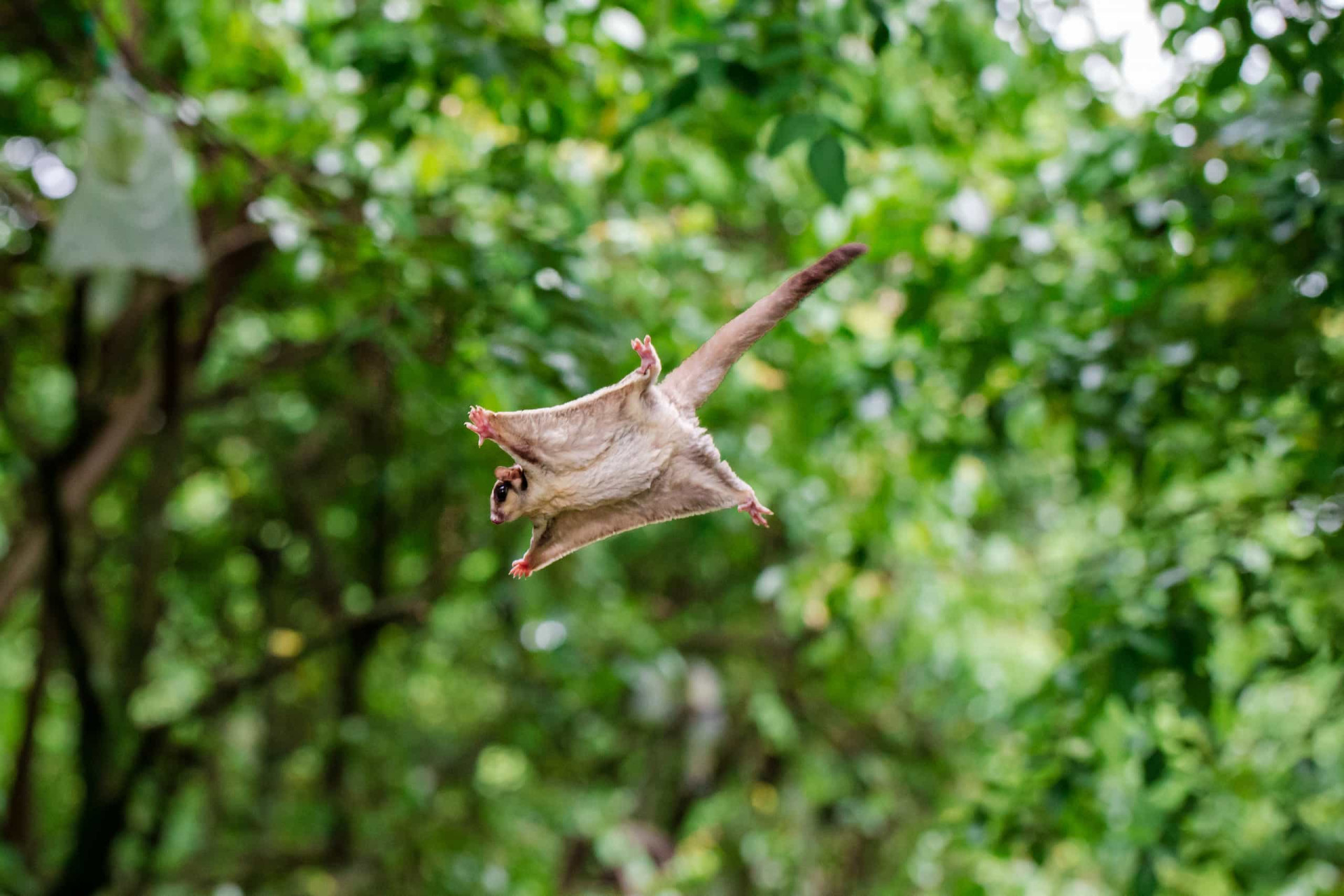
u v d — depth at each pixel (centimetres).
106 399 1095
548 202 857
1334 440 776
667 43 842
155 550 1248
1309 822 1021
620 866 1346
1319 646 770
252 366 1306
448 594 1396
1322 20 696
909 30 819
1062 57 883
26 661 1828
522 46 771
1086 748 904
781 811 1586
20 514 1440
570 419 288
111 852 1116
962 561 1275
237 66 958
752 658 1528
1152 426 835
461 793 1530
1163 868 943
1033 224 871
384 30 762
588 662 1264
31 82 1069
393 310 803
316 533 1467
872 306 998
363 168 873
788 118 614
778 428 1135
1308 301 802
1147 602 746
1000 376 944
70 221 670
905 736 1529
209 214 1073
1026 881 1152
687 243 970
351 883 1327
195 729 1455
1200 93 795
